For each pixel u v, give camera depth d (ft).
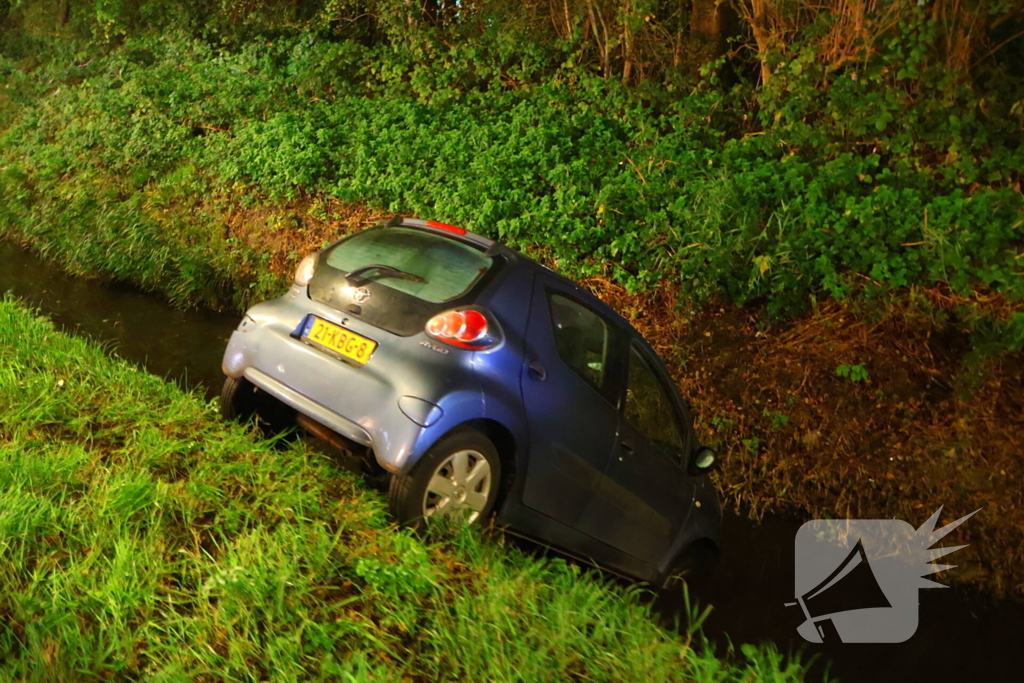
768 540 22.76
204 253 32.78
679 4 43.01
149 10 54.90
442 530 14.39
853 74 34.27
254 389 17.13
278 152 38.52
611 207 31.86
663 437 18.69
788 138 34.53
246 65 47.83
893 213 29.55
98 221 35.14
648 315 29.68
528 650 12.00
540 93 41.27
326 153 38.40
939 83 31.96
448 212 33.73
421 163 36.91
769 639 18.35
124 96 46.11
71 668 9.96
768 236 29.68
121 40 57.11
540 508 16.06
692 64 40.96
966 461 24.21
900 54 32.68
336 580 12.62
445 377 14.16
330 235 34.91
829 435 25.36
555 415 15.69
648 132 36.81
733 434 25.81
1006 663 19.12
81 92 49.11
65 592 11.00
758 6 38.01
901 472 24.40
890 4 34.45
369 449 15.16
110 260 32.89
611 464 17.06
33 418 15.51
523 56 44.06
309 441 17.65
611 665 12.52
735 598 19.88
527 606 13.17
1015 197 29.55
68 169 41.45
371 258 16.06
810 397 26.35
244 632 11.09
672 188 33.12
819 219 29.91
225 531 13.24
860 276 29.04
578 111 39.86
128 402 17.19
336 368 14.64
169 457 15.03
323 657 10.98
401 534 13.61
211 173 39.63
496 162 35.22
